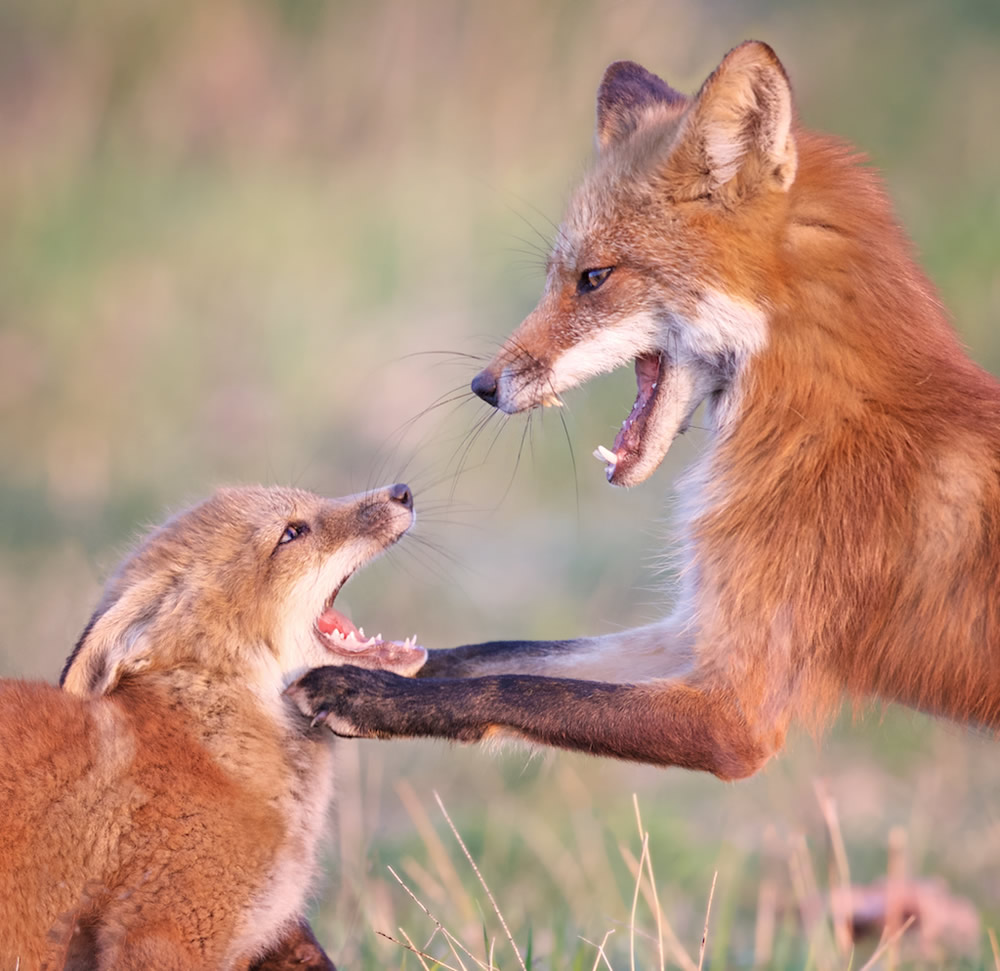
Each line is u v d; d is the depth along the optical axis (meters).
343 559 8.96
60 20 28.41
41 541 16.62
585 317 8.81
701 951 8.08
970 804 12.09
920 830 11.27
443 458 18.62
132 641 7.98
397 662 8.98
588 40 26.72
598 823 11.57
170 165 27.64
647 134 8.89
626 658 8.85
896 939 8.94
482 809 12.16
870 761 12.74
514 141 26.25
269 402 20.67
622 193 8.63
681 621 8.70
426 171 26.42
